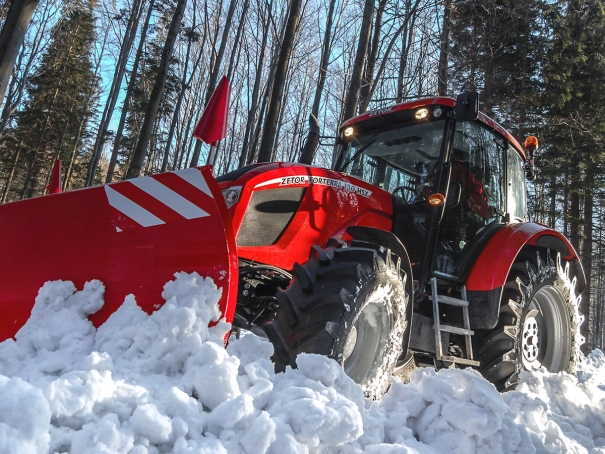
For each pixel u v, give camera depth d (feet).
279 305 7.23
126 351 5.80
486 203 12.46
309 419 4.83
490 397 6.23
